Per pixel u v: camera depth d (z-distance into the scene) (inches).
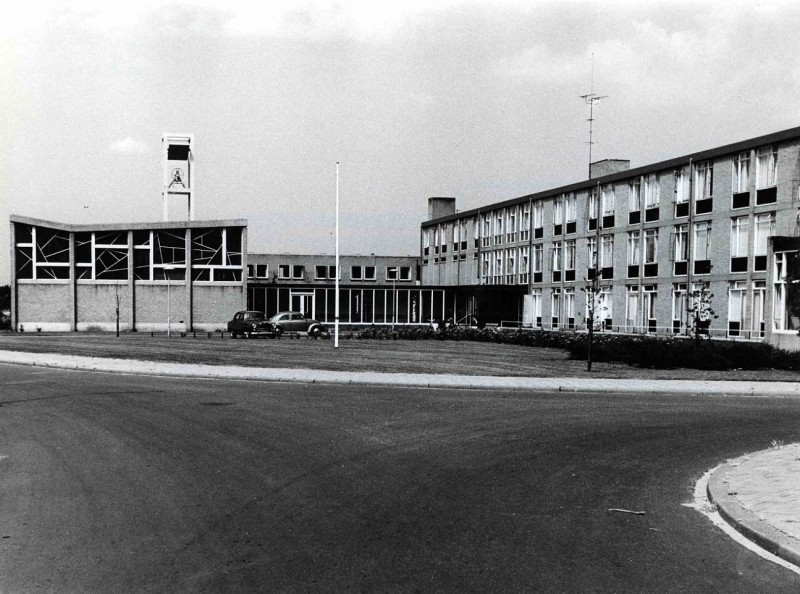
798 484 319.0
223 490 303.9
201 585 199.0
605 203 1892.2
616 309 1833.2
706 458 394.3
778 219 1325.0
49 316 1988.2
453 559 222.7
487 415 543.8
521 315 2331.4
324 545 234.1
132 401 593.6
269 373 826.8
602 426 500.7
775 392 727.7
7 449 387.5
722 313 1462.8
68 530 247.8
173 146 2236.7
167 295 2026.3
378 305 2466.8
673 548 239.1
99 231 2010.3
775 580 210.5
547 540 244.2
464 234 2780.5
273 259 3041.3
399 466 357.1
